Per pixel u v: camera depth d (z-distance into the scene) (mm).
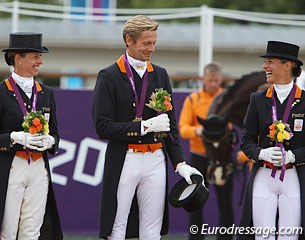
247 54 56906
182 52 56188
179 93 32438
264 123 22078
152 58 56312
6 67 49438
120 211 21844
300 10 93812
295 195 21875
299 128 21922
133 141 21641
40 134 21547
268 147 22031
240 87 30531
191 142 30797
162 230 22391
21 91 22234
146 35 21562
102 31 57219
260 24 88812
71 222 32750
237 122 30578
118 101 21750
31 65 22156
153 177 21844
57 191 32656
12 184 21859
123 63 21938
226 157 30641
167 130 21406
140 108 21797
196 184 21672
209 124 30047
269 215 21953
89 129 32625
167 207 22344
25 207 22141
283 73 22031
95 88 21984
